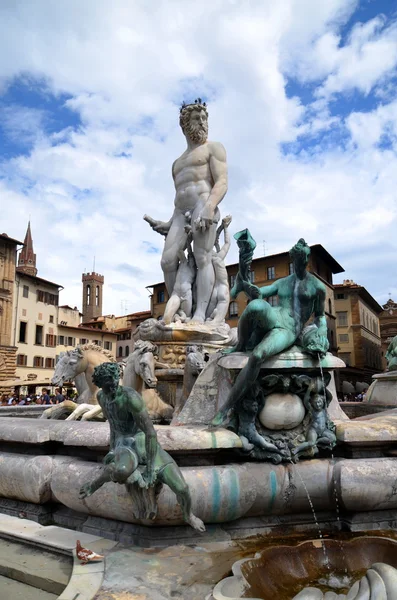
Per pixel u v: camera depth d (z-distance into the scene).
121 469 2.77
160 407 5.82
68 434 3.55
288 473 3.39
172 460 2.91
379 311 65.81
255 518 3.44
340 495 3.33
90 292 114.62
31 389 42.66
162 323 7.00
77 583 2.50
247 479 3.25
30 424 3.94
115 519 3.28
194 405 4.10
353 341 53.09
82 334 56.72
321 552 2.87
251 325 3.65
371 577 2.17
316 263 43.78
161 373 6.61
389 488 3.36
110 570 2.68
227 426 3.48
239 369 3.62
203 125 7.91
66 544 3.10
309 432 3.50
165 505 2.99
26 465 3.64
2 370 44.22
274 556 2.79
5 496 3.90
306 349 3.48
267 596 2.48
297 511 3.48
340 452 3.67
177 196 8.09
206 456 3.34
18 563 2.93
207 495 3.11
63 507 3.72
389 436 3.54
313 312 3.65
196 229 7.58
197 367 5.67
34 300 49.91
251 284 3.76
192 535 3.18
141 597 2.36
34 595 2.66
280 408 3.43
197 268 7.88
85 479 3.31
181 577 2.60
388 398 6.64
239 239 3.71
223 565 2.78
